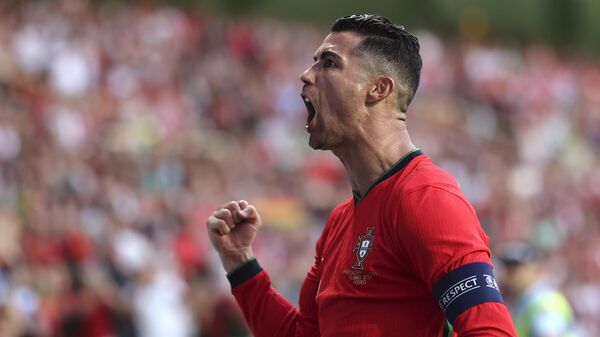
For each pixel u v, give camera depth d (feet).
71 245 111.86
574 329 69.56
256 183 180.96
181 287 116.47
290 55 281.74
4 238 109.81
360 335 30.71
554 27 464.24
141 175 165.17
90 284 104.27
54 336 100.48
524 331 66.49
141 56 224.12
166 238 131.44
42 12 220.23
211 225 37.01
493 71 328.70
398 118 32.53
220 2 382.22
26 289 100.48
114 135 184.24
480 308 27.96
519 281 67.82
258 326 36.63
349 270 31.27
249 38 270.67
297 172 193.88
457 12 443.32
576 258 148.56
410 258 29.89
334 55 32.53
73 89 201.46
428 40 326.85
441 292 28.76
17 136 159.12
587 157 304.50
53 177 143.84
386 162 32.09
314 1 417.08
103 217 128.47
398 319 30.40
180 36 252.21
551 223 198.90
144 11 260.01
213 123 215.92
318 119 32.58
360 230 31.42
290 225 161.07
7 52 195.72
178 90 220.43
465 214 29.50
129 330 105.40
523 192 218.79
